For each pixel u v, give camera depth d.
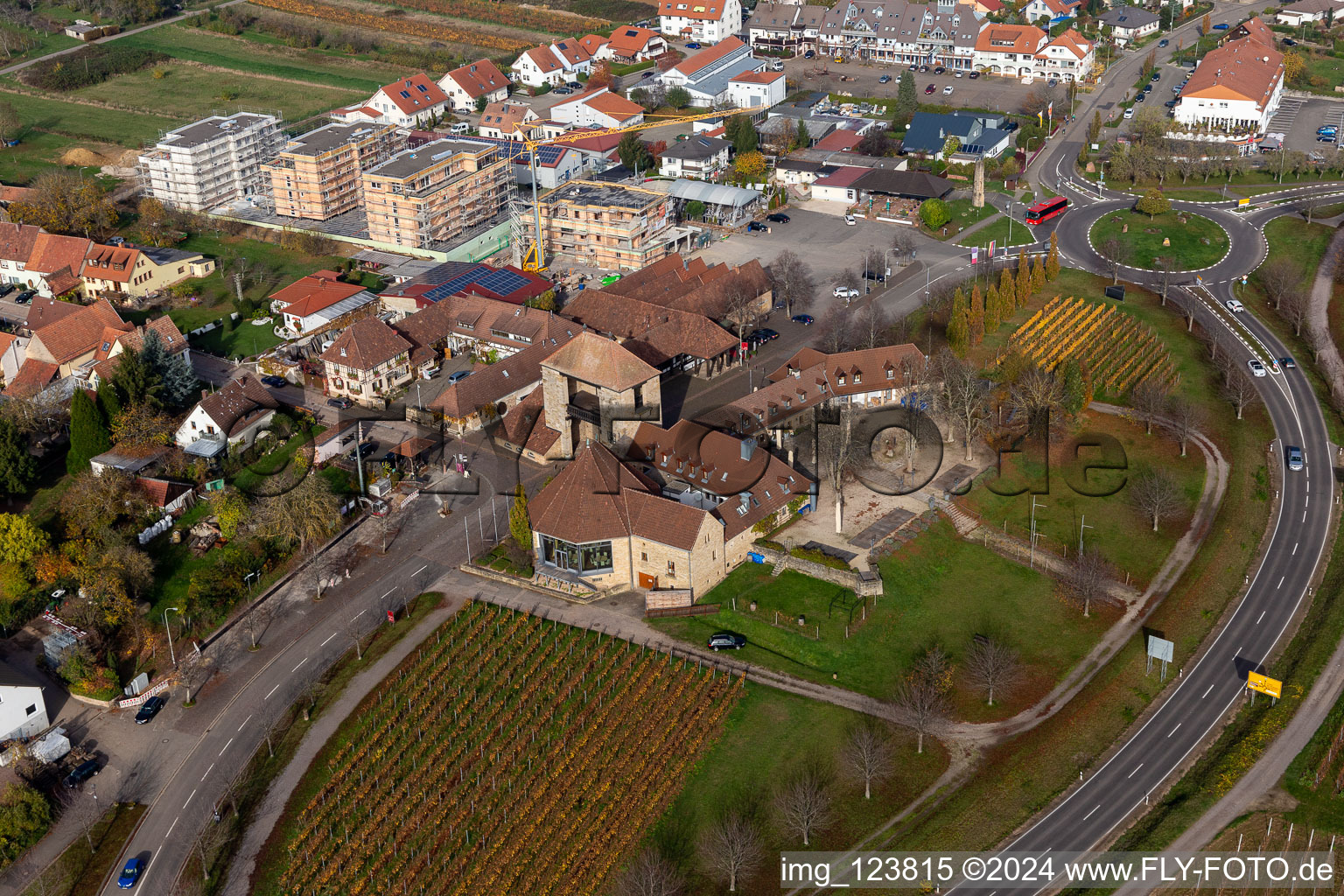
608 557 175.00
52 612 173.00
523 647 166.12
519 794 145.25
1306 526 193.75
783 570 177.75
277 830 141.75
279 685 161.38
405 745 151.88
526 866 137.38
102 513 184.75
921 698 153.75
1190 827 143.00
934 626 170.38
